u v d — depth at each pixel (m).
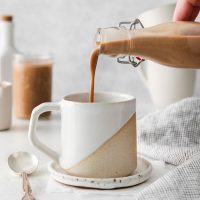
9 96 1.13
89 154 0.81
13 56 1.34
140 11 1.48
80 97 0.87
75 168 0.82
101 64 1.52
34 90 1.22
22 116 1.23
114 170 0.82
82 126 0.81
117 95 0.88
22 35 1.54
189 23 0.84
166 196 0.77
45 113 1.22
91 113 0.81
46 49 1.54
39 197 0.79
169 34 0.82
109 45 0.80
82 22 1.52
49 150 0.85
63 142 0.83
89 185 0.81
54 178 0.84
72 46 1.53
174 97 1.22
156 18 1.16
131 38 0.81
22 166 0.88
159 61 0.84
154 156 0.94
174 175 0.79
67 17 1.52
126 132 0.82
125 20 1.49
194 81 1.23
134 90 1.53
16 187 0.82
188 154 0.90
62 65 1.55
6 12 1.53
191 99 0.99
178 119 0.97
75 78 1.55
